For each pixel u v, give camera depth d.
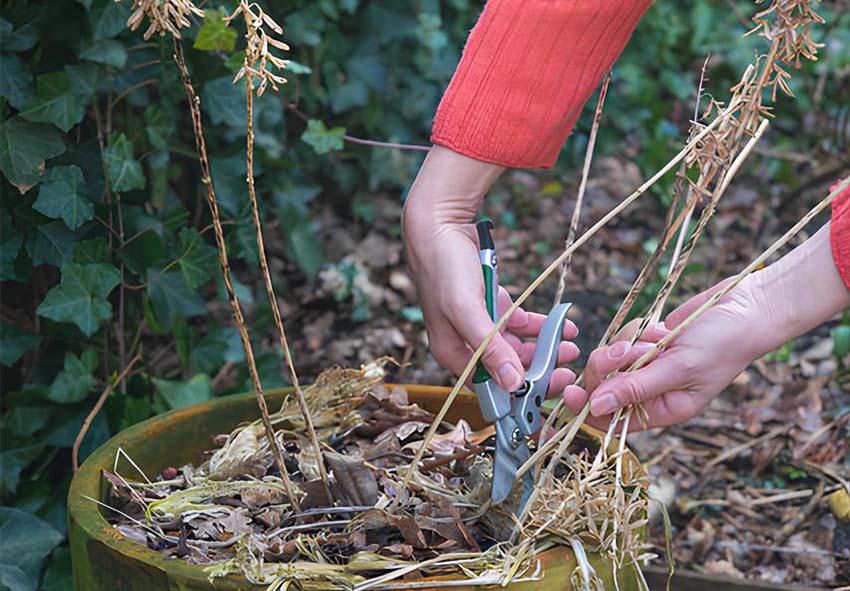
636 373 1.17
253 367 1.19
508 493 1.17
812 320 1.18
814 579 1.70
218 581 1.07
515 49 1.18
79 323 1.56
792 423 2.01
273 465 1.29
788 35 1.20
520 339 1.34
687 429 2.02
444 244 1.19
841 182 1.18
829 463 1.90
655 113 3.12
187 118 1.99
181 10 1.08
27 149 1.51
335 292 2.39
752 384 2.16
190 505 1.21
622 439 1.19
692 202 1.24
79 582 1.16
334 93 2.55
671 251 2.61
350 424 1.35
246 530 1.18
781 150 3.07
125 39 1.67
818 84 3.15
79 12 1.58
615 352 1.17
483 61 1.19
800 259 1.19
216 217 1.17
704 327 1.17
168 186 1.90
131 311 1.75
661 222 2.84
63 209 1.52
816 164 2.96
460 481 1.27
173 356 2.03
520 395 1.17
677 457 1.94
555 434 1.22
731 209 2.86
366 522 1.17
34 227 1.57
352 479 1.19
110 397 1.64
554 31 1.18
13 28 1.51
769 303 1.18
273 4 1.92
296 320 2.33
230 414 1.35
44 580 1.58
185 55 1.67
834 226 1.17
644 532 1.19
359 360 2.21
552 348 1.20
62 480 1.69
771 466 1.92
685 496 1.86
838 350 2.11
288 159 2.28
